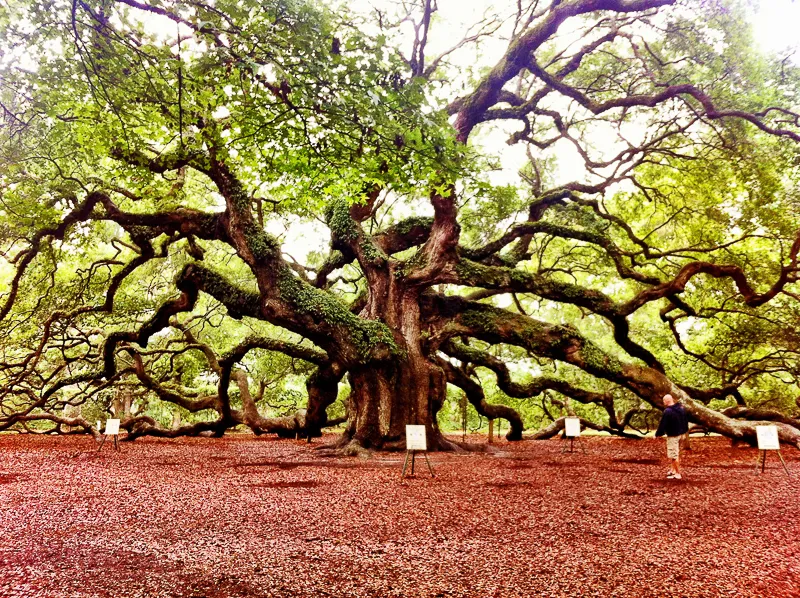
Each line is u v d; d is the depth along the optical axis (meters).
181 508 9.84
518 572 6.20
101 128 14.27
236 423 31.44
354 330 21.25
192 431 32.03
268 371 36.38
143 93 11.50
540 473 15.19
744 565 6.49
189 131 18.12
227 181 21.56
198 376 39.09
